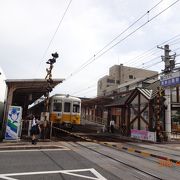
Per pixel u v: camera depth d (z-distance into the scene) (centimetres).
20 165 820
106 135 2517
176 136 2584
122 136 2475
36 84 1789
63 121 2284
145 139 2120
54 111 2281
